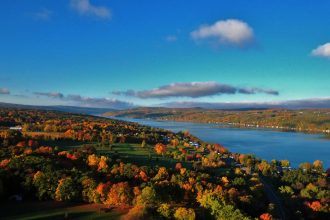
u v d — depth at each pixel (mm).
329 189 187750
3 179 121250
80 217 103438
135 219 100938
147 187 115375
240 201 124000
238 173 192875
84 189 119562
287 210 143500
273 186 188500
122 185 118250
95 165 159375
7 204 113000
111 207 113062
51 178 122438
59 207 112312
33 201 116750
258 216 118938
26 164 135250
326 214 144625
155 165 186750
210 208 111062
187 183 132375
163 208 106750
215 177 165000
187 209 107750
